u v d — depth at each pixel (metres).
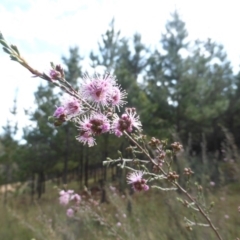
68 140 19.08
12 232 6.51
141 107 14.90
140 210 5.68
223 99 18.23
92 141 2.00
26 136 19.66
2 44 1.75
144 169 2.22
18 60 1.77
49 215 7.57
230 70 21.25
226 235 4.05
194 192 4.77
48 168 20.47
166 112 17.53
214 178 6.63
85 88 1.96
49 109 17.53
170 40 18.80
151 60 19.61
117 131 1.99
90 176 25.20
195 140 19.03
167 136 15.46
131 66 20.70
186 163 5.67
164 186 4.92
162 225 4.87
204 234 4.13
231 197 5.61
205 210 2.20
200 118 17.03
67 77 17.52
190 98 17.33
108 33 16.48
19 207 10.51
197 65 18.19
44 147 19.83
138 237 4.69
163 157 2.12
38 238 5.83
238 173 5.68
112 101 2.00
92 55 16.52
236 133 20.39
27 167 19.86
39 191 19.97
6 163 19.28
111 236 4.91
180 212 4.66
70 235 5.60
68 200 5.38
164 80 18.50
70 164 22.11
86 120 1.96
